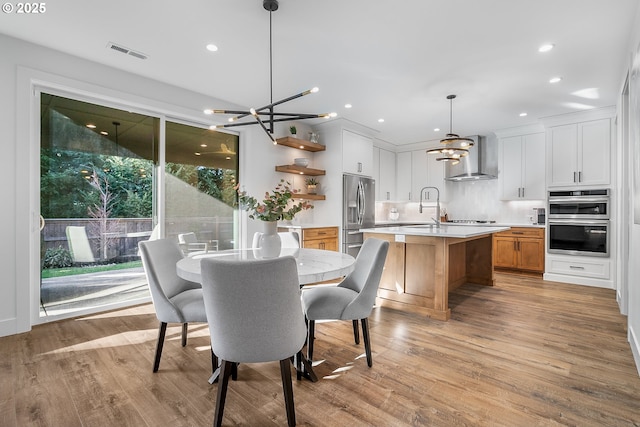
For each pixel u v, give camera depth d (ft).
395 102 13.66
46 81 9.23
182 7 7.36
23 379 6.56
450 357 7.58
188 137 13.05
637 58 7.08
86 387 6.29
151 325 9.66
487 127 17.72
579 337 8.75
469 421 5.29
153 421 5.30
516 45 9.01
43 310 9.79
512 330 9.28
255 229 14.87
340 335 8.97
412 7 7.38
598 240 14.29
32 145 9.42
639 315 7.01
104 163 10.92
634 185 7.65
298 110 14.74
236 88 12.24
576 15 7.61
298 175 16.90
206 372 6.90
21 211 8.89
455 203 21.38
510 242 17.29
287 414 5.02
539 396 5.99
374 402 5.82
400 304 11.38
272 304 4.74
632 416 5.41
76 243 10.39
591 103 13.57
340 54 9.59
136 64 10.25
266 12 7.57
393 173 22.63
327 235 15.79
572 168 14.94
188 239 12.96
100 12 7.55
